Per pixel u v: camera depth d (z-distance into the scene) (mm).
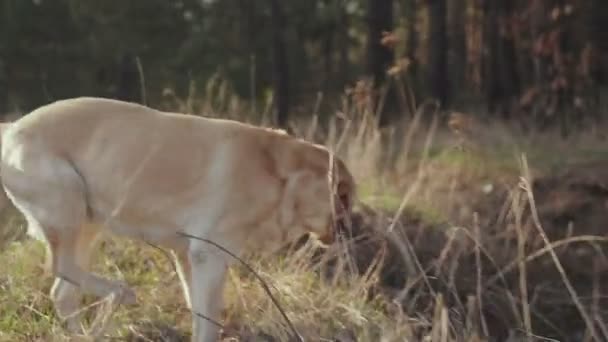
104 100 4543
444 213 7125
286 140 4449
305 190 4359
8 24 21453
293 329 4098
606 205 7582
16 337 4434
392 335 4527
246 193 4242
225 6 22969
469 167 8719
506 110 15219
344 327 4781
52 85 21812
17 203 4539
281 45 20719
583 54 13641
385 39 11430
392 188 7754
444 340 4102
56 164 4359
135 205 4297
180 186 4254
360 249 5863
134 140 4320
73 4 20906
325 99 20469
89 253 4719
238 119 8219
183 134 4332
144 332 4668
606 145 9977
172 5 22109
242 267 5320
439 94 16062
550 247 4008
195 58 21938
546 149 10156
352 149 7867
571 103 13375
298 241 5926
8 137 4520
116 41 21172
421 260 5926
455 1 21141
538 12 14484
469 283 5785
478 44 20547
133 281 5293
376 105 12602
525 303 4203
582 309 4039
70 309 4648
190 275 4578
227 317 4828
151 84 20938
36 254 5496
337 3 25828
